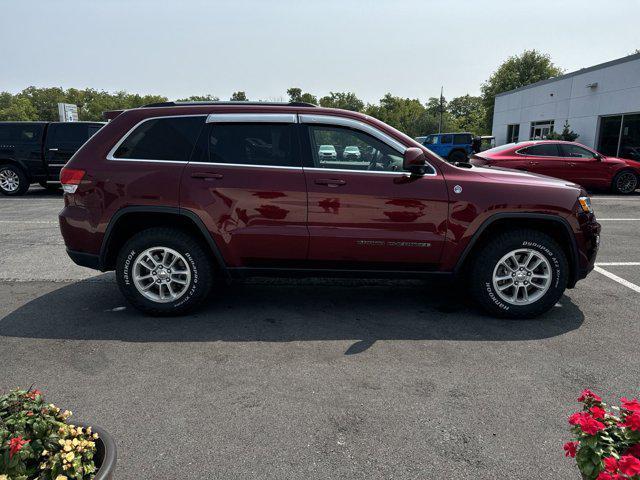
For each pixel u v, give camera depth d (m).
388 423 2.59
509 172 4.44
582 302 4.64
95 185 4.02
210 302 4.61
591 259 4.16
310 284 5.21
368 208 3.96
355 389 2.95
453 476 2.18
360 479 2.16
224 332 3.85
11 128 12.48
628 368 3.24
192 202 3.95
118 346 3.57
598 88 20.20
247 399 2.83
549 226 4.22
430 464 2.26
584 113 21.28
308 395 2.88
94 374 3.13
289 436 2.47
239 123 4.05
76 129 12.52
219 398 2.84
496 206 3.97
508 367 3.25
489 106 52.34
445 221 3.99
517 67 50.88
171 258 4.14
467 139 25.94
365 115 4.10
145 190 3.97
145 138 4.07
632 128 18.38
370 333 3.85
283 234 3.99
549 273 4.08
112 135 4.09
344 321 4.12
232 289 5.03
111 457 1.66
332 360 3.35
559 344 3.64
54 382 3.02
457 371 3.19
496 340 3.71
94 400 2.81
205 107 4.12
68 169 4.06
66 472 1.54
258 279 5.39
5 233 7.78
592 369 3.22
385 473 2.20
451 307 4.50
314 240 4.00
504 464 2.26
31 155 12.57
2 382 3.02
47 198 12.31
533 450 2.36
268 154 4.02
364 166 4.02
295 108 4.08
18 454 1.48
